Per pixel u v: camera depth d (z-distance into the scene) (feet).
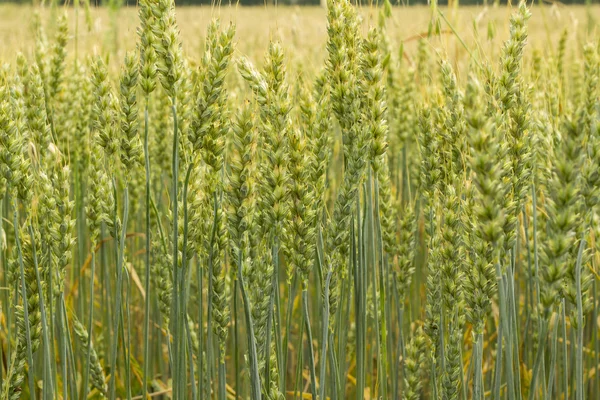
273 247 3.13
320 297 3.35
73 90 4.11
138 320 4.47
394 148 4.48
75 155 4.10
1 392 3.36
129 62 3.21
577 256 3.00
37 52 4.01
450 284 3.24
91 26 4.18
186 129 3.22
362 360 3.37
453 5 4.21
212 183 3.15
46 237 3.28
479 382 3.13
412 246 3.59
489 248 3.03
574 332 3.66
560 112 3.77
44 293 3.30
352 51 3.20
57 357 4.00
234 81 4.64
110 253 4.36
